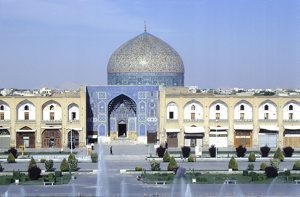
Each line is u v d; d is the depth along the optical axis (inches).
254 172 2947.8
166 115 4212.6
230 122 4200.3
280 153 3535.9
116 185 2701.8
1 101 4163.4
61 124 4192.9
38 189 2600.9
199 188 2605.8
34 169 2832.2
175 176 2893.7
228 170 3063.5
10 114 4173.2
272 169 2856.8
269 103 4215.1
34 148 4143.7
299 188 2598.4
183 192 2509.8
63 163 3107.8
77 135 4217.5
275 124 4207.7
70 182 2792.8
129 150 3946.9
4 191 2551.7
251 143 4207.7
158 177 2883.9
